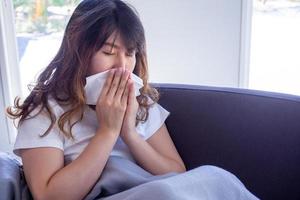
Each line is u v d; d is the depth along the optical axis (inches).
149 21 65.4
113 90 31.9
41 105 32.6
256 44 67.6
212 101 40.6
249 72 68.2
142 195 27.1
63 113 32.7
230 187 30.3
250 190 38.5
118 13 33.4
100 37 32.3
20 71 71.1
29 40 70.2
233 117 39.4
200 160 40.7
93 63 32.9
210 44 65.9
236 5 63.2
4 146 70.9
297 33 65.6
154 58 67.4
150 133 38.9
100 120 32.3
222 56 66.4
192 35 65.8
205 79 68.2
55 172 30.0
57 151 31.3
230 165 39.3
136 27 34.2
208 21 64.7
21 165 34.8
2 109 69.7
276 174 37.2
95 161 30.2
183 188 28.1
